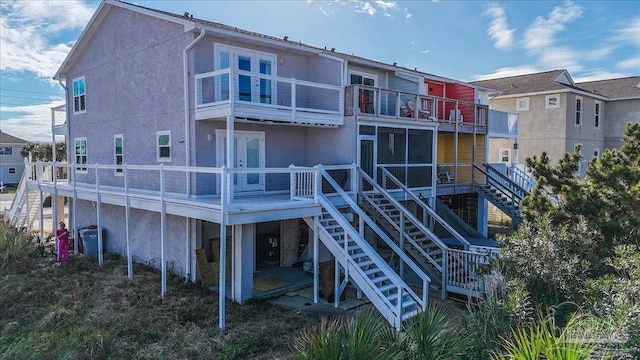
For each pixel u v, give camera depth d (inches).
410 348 199.9
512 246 301.4
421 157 621.0
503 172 802.8
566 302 246.8
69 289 451.5
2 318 385.1
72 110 733.9
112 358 301.0
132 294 432.8
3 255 543.8
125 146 605.9
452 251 439.8
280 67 563.2
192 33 478.0
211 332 346.9
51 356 305.4
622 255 269.7
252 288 432.1
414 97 615.2
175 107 508.4
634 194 331.9
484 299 265.7
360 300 434.3
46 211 1091.3
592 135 1134.4
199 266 480.1
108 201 542.0
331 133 558.9
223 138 509.4
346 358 183.8
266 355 309.0
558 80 1130.7
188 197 482.0
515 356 175.3
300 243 583.8
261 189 545.6
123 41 595.8
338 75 555.2
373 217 541.3
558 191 386.0
